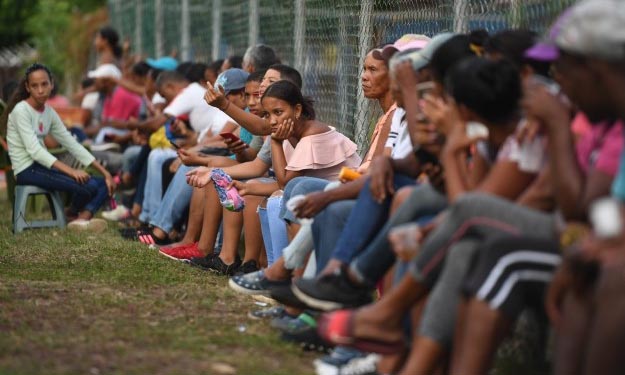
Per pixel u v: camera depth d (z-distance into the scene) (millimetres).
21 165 15938
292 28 17109
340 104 14789
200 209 13164
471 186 7336
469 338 6504
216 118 15000
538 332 7816
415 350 6922
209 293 11008
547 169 6910
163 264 12812
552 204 6965
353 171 9445
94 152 19594
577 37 6383
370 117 13500
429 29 11977
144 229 14891
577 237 6418
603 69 6363
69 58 41812
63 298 10500
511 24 10047
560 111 6602
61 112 24953
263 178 12188
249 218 11781
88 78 25906
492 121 7457
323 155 10891
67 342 8672
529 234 6699
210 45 23000
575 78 6516
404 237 7238
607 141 6480
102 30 25609
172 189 14414
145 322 9539
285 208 10172
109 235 15703
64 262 12828
